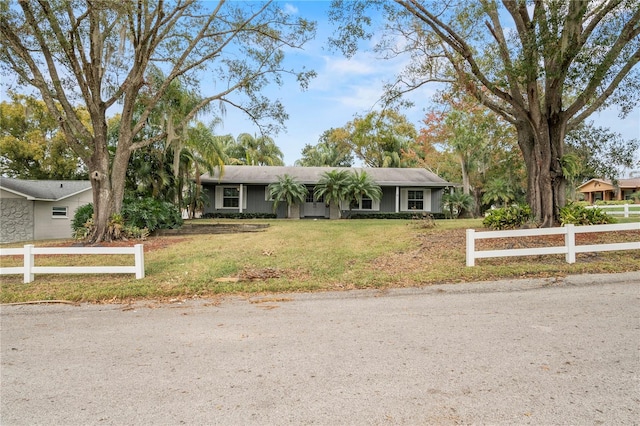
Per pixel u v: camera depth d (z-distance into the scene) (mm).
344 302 5758
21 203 18844
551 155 10953
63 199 20172
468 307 5285
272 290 6543
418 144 34094
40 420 2605
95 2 9219
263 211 24250
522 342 3879
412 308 5316
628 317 4602
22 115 27109
